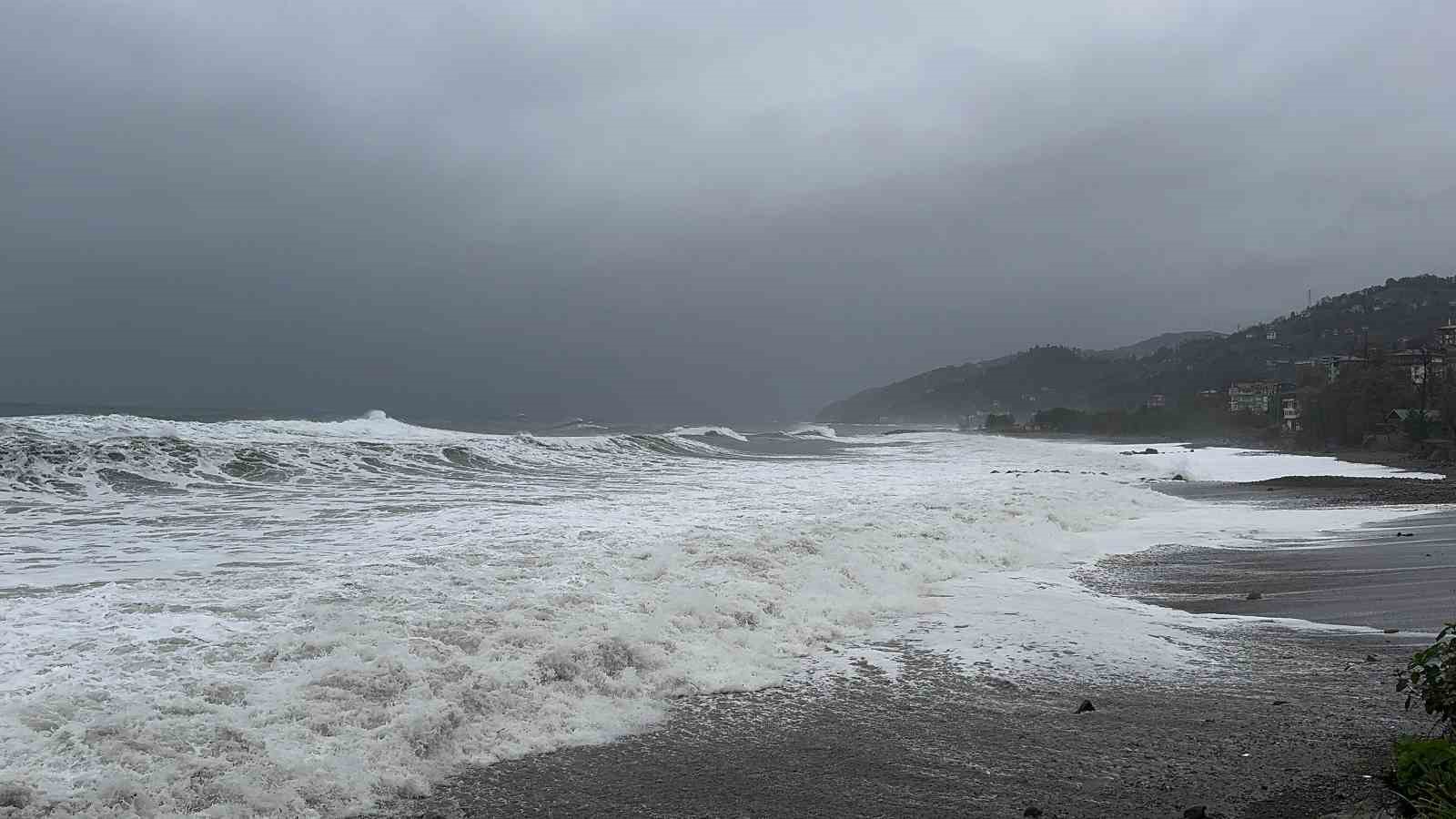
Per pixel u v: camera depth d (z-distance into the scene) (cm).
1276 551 1612
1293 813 527
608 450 3566
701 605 955
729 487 2364
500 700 679
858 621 1020
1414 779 489
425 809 537
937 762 620
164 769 524
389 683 671
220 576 1020
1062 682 812
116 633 759
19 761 516
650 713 707
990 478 2820
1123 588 1277
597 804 547
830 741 661
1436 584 1245
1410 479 3334
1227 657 902
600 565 1126
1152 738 666
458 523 1514
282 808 516
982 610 1101
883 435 10419
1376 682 810
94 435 2130
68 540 1257
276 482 1975
